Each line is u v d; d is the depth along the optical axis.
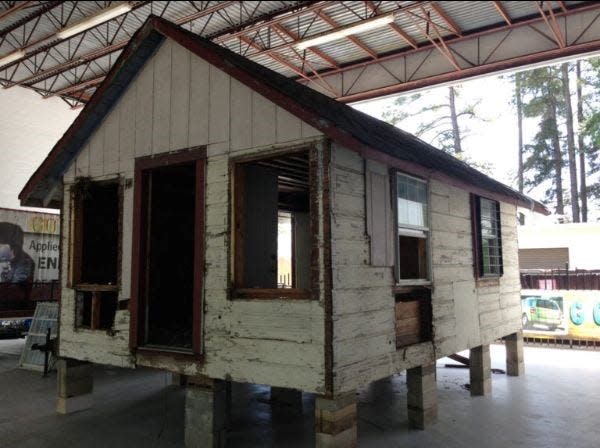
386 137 7.23
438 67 17.38
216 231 6.17
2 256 14.53
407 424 7.18
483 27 16.33
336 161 5.55
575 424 7.21
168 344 6.89
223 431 6.11
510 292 10.61
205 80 6.47
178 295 8.23
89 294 7.70
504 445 6.37
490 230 9.80
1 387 9.23
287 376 5.49
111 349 7.00
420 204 7.33
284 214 11.34
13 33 16.34
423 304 7.34
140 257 6.86
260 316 5.73
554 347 13.88
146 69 7.07
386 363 6.16
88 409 7.80
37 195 8.34
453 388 9.41
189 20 15.15
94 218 7.94
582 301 13.68
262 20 15.60
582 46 14.77
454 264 8.20
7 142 19.44
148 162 6.90
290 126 5.71
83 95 21.72
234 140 6.14
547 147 32.72
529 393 9.02
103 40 17.09
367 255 5.95
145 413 7.64
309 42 15.64
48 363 10.38
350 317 5.56
